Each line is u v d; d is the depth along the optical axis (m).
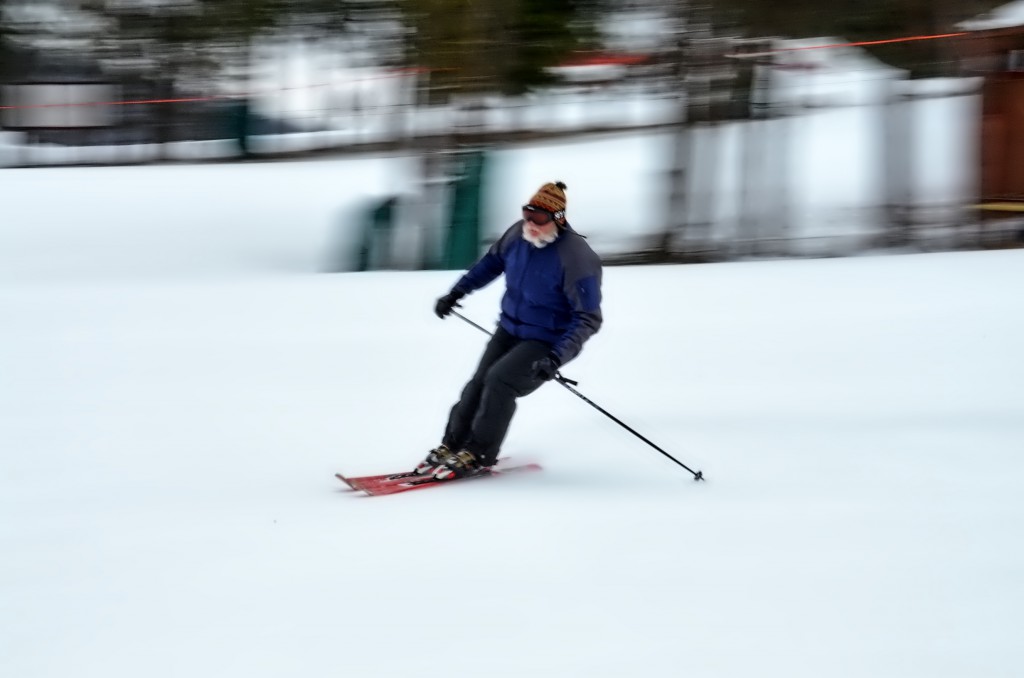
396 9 17.42
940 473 6.66
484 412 6.77
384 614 4.60
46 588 4.94
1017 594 4.79
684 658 4.20
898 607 4.66
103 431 7.96
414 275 15.84
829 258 17.23
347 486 6.64
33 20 28.94
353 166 30.39
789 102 19.17
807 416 8.09
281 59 27.61
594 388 9.04
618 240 19.09
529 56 16.52
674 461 6.65
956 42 17.58
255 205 24.09
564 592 4.82
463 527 5.71
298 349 10.70
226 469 7.04
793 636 4.38
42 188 26.95
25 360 10.37
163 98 30.89
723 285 14.15
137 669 4.13
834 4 16.66
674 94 17.91
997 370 9.34
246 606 4.70
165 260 18.08
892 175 18.61
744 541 5.47
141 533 5.69
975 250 17.58
